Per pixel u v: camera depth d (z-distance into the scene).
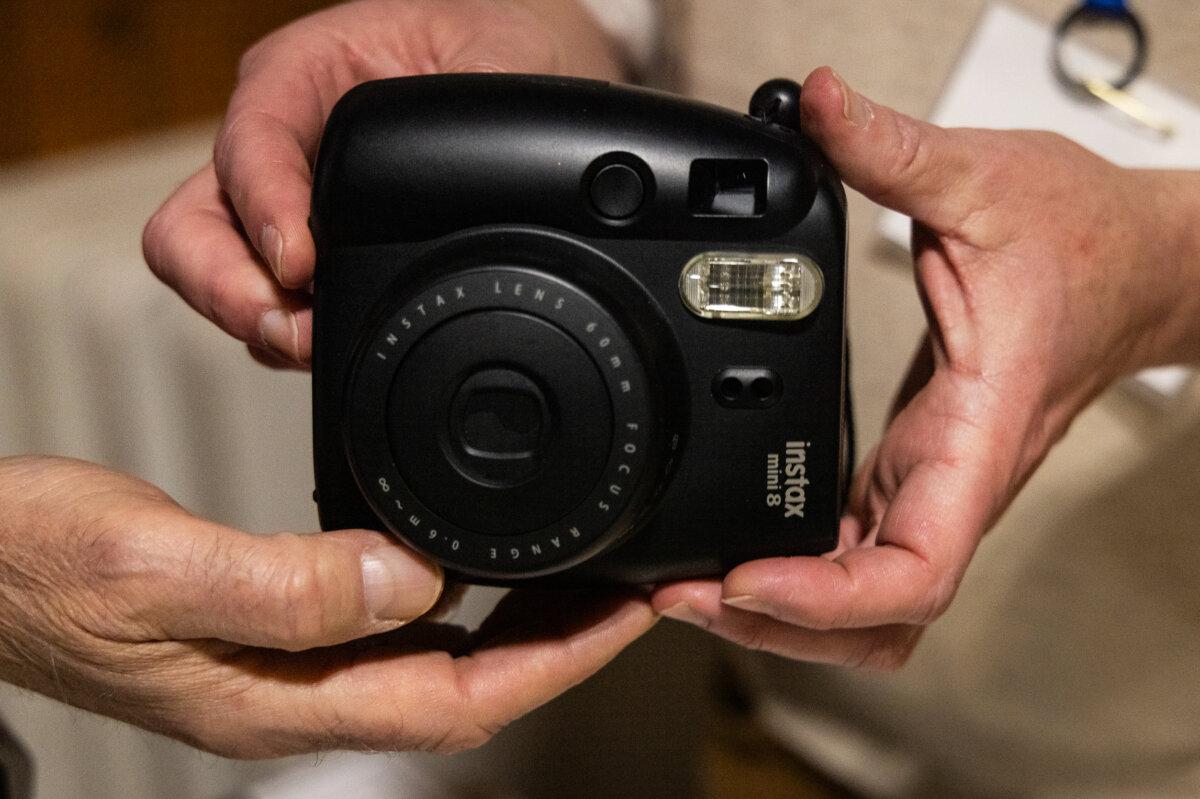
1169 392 0.62
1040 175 0.47
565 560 0.43
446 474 0.42
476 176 0.43
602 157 0.43
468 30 0.55
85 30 0.87
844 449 0.48
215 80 0.94
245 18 0.93
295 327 0.48
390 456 0.42
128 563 0.42
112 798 0.79
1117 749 0.70
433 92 0.43
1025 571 0.68
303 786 0.71
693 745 0.80
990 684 0.71
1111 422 0.64
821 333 0.44
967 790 0.76
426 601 0.44
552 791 0.77
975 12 0.63
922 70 0.64
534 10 0.59
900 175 0.45
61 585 0.43
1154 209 0.49
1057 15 0.62
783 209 0.43
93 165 0.86
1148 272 0.49
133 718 0.47
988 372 0.47
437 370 0.42
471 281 0.42
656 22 0.64
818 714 0.80
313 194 0.43
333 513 0.45
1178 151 0.61
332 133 0.43
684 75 0.71
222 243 0.48
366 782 0.72
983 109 0.63
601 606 0.46
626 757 0.77
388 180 0.43
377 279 0.43
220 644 0.44
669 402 0.43
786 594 0.44
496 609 0.48
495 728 0.46
